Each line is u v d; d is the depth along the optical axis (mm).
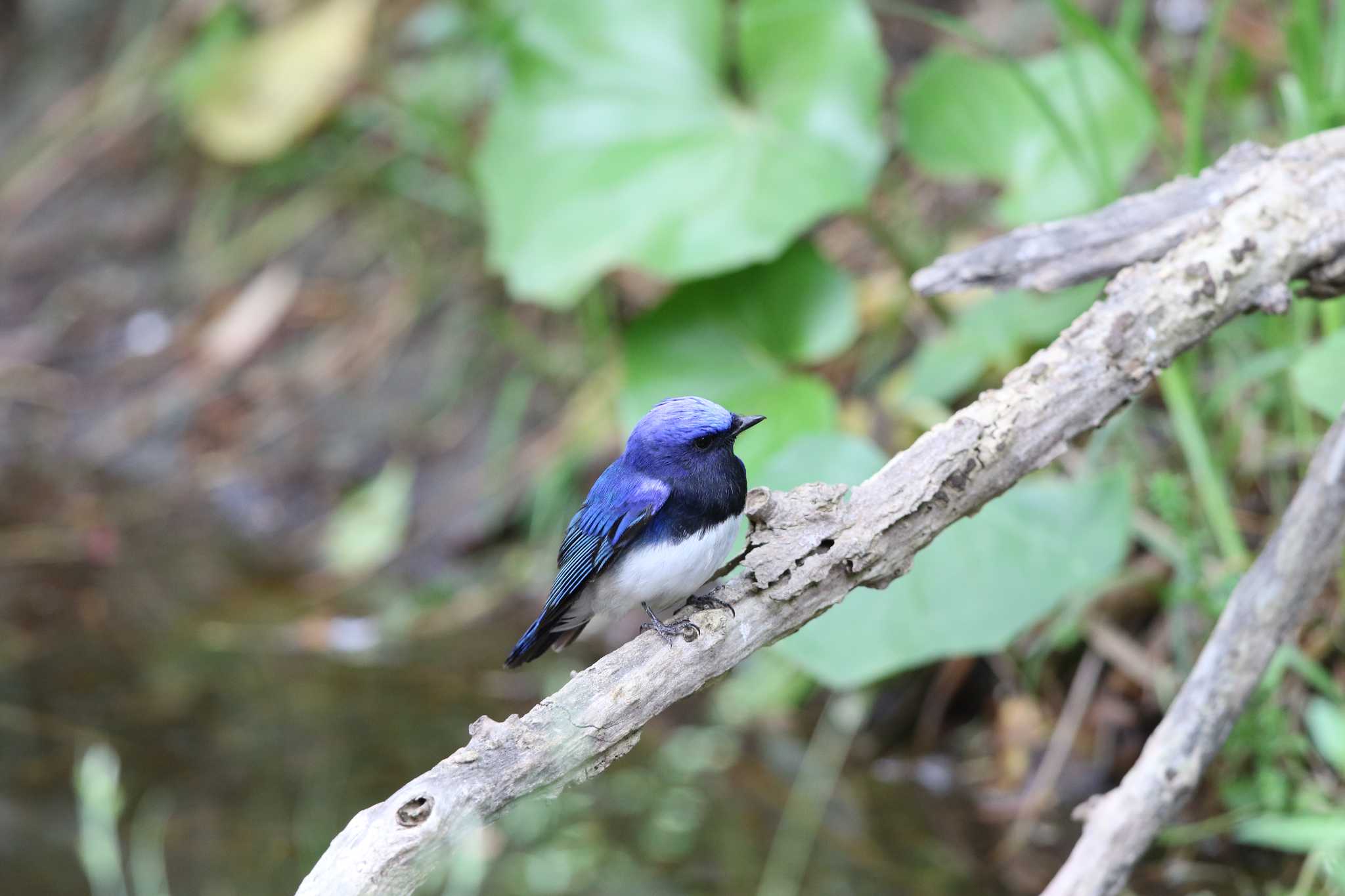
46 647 13359
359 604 14164
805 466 9719
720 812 10555
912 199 14930
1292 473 11094
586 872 9664
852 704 11875
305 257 18172
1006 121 11883
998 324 11383
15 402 17859
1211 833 9461
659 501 7617
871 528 6352
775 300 12086
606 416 14445
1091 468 11297
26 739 11602
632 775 11180
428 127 17516
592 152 12398
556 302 11742
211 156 19781
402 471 15469
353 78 18656
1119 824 6918
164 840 10055
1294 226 6957
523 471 14883
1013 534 9734
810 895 9305
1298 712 9766
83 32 22875
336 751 11383
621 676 5906
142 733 11727
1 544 15461
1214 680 7012
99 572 14906
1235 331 11625
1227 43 14078
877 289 13945
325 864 5164
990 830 10242
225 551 15273
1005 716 11273
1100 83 11766
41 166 21203
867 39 12172
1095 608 11086
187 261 19047
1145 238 7242
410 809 5254
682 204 11867
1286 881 9078
